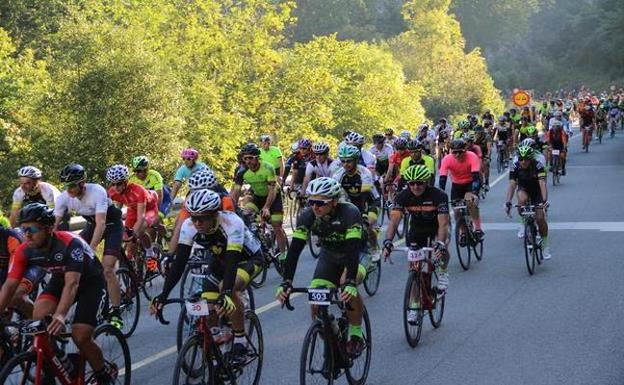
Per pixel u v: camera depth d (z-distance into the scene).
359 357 12.58
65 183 14.91
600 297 18.14
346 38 140.38
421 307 14.98
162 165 36.62
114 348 11.81
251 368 12.58
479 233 22.67
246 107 51.66
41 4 62.00
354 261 11.52
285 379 13.03
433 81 99.62
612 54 176.12
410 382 12.71
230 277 11.18
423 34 106.88
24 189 16.91
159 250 19.62
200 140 42.78
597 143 70.94
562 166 43.69
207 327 10.98
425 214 15.97
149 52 38.97
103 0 54.62
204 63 51.03
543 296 18.52
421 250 14.70
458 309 17.61
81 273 10.59
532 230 21.30
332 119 61.81
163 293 11.18
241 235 11.46
